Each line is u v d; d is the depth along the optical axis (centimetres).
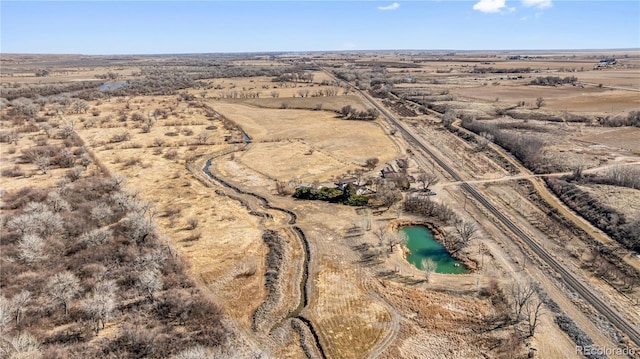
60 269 4428
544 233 5725
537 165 8269
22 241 4775
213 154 9562
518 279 4597
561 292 4372
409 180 7662
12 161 8431
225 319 3938
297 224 5969
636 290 4381
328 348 3584
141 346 3425
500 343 3606
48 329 3569
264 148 10062
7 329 3434
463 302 4194
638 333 3756
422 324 3875
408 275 4700
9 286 4066
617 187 6725
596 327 3838
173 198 6906
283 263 4944
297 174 8150
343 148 10019
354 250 5247
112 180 7244
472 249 5288
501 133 10319
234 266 4853
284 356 3519
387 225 5919
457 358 3447
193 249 5219
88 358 3266
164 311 3909
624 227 5425
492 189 7375
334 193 6906
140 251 4897
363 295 4334
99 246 4919
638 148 9075
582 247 5297
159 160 8988
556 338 3681
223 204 6706
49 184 7181
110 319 3750
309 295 4334
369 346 3603
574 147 9294
